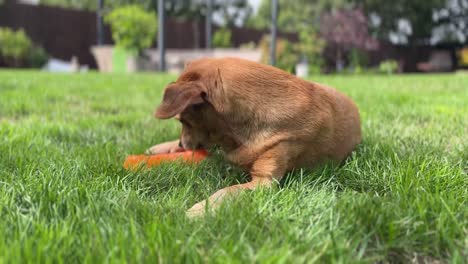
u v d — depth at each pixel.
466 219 0.68
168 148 1.14
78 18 8.50
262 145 0.87
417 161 0.93
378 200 0.72
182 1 13.05
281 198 0.76
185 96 0.82
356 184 0.88
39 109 1.90
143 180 0.88
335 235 0.63
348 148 1.03
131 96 2.53
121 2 10.48
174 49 9.79
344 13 9.00
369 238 0.64
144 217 0.69
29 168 0.92
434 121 1.50
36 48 7.89
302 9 13.55
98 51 7.96
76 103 2.21
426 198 0.72
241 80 0.88
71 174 0.87
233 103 0.87
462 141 1.16
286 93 0.90
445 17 12.19
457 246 0.62
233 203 0.73
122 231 0.62
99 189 0.79
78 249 0.58
